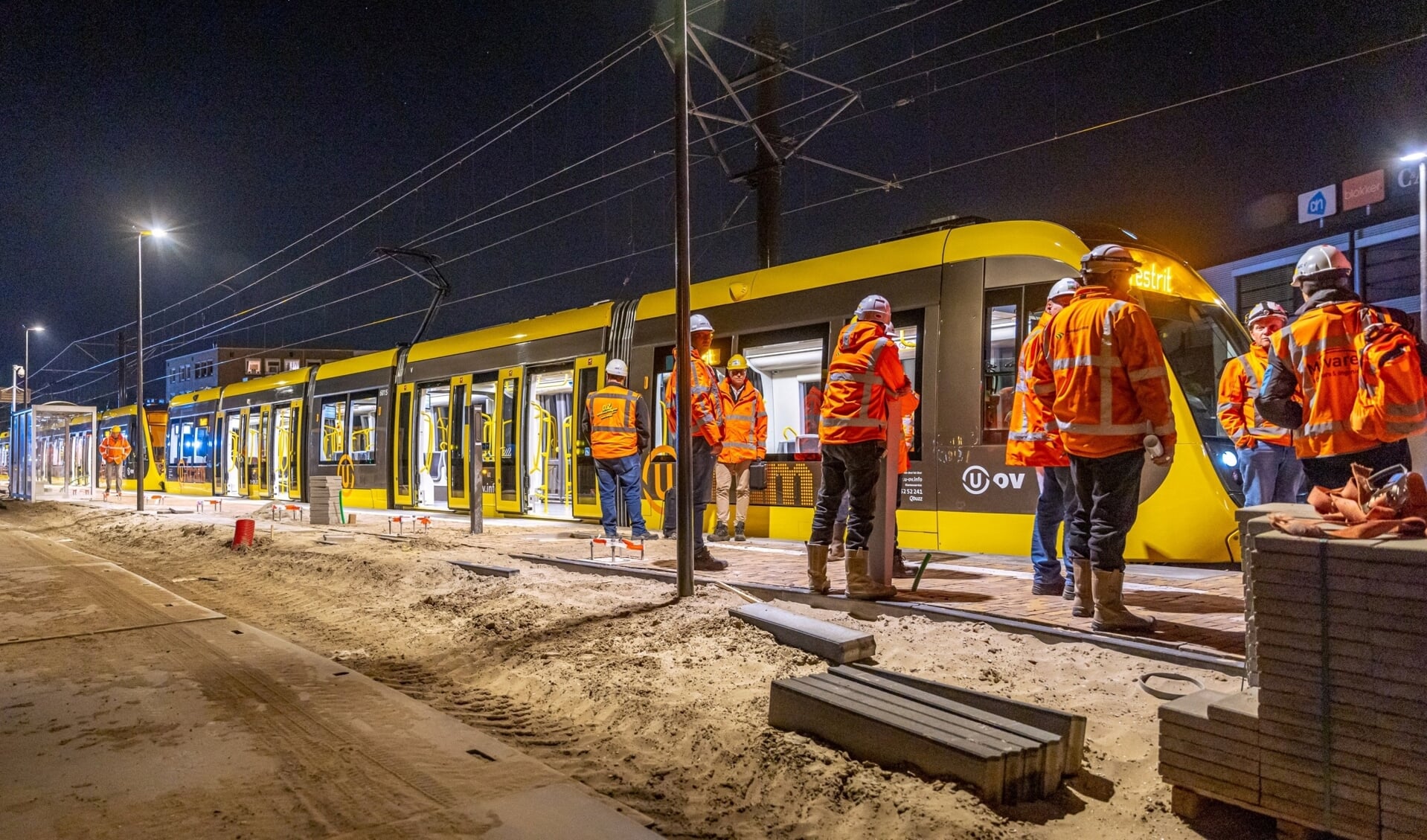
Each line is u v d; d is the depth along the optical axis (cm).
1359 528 261
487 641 605
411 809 314
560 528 1200
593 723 439
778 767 355
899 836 297
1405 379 424
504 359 1436
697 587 652
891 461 579
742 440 948
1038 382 504
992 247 823
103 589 852
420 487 1652
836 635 479
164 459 3066
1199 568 703
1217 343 793
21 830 299
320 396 2016
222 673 504
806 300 968
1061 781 327
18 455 3238
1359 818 253
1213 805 304
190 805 319
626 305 1220
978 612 515
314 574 954
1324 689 261
